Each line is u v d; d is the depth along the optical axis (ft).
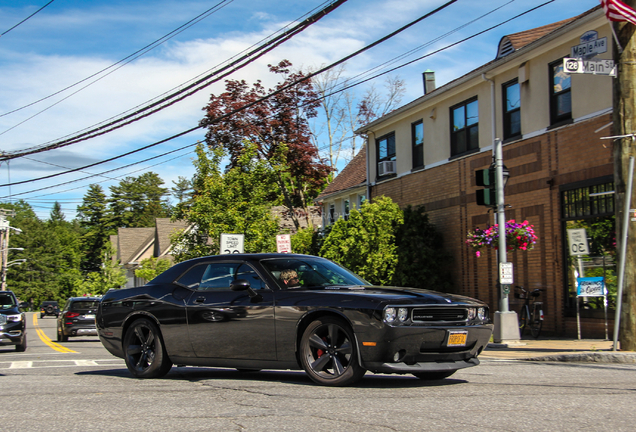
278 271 24.16
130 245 200.95
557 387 21.59
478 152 65.77
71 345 61.31
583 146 51.67
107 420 16.24
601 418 15.94
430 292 22.74
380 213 69.56
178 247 74.64
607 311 49.19
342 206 108.78
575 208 52.90
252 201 74.28
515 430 14.53
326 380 21.52
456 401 18.45
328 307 21.57
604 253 49.75
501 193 44.24
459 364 21.42
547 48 55.42
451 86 68.44
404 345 20.53
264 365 23.15
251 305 23.34
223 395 20.10
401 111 78.69
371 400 18.66
